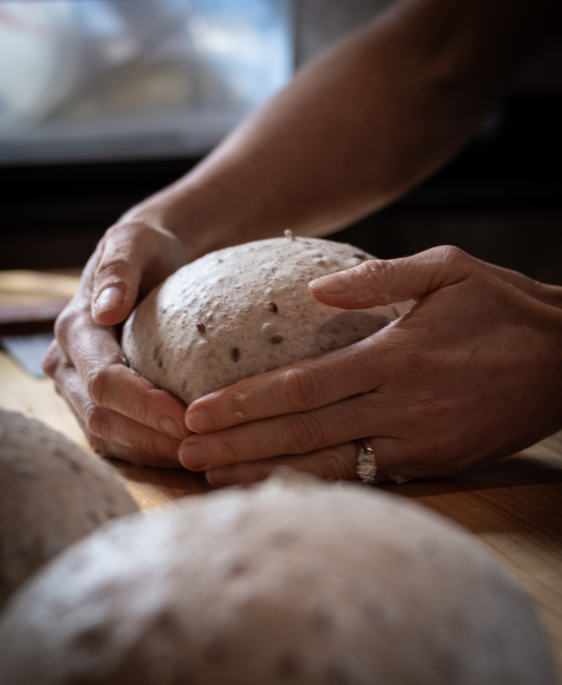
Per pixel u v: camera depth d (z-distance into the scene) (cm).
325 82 122
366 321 69
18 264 223
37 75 204
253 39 212
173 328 71
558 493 70
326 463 67
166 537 32
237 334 67
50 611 31
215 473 67
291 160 113
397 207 224
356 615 28
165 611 29
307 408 65
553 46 232
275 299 68
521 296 69
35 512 40
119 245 82
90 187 213
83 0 200
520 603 34
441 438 68
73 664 28
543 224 238
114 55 207
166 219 97
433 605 30
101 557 32
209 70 215
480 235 239
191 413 65
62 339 83
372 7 205
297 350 67
